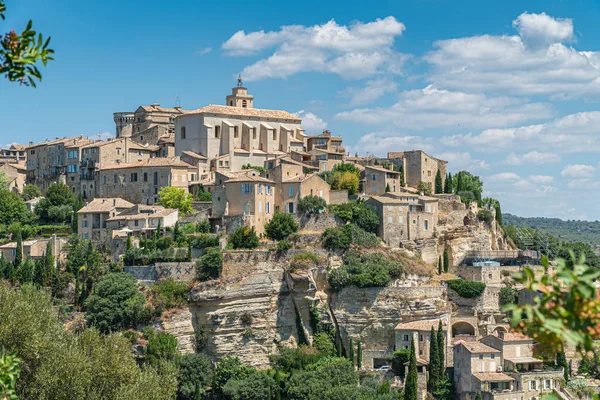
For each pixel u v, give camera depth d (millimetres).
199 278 190750
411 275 196125
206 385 177875
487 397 165625
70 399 109000
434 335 174875
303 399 165750
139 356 177625
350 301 191000
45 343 112000
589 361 175125
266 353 189750
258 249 197375
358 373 176875
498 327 191625
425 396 172000
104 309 180625
